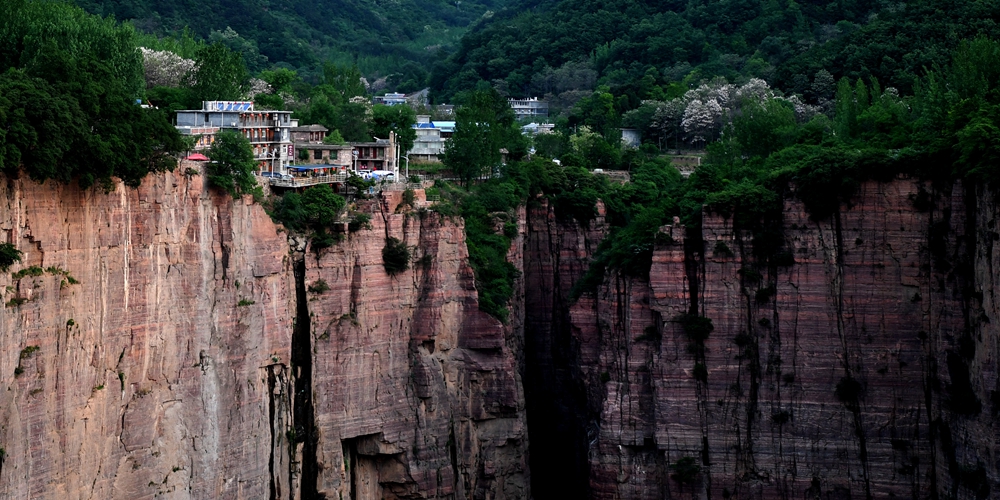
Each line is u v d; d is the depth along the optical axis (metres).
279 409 128.25
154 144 114.31
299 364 131.75
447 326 144.50
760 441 137.62
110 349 108.62
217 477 120.12
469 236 153.12
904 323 133.62
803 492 136.12
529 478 150.25
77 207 105.06
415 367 141.00
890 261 134.12
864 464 134.62
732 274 139.00
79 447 105.19
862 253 135.00
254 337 124.94
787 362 137.25
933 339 132.50
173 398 115.69
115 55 150.50
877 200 134.38
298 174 146.25
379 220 138.62
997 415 124.38
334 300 134.12
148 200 112.56
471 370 145.88
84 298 105.94
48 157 100.00
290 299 130.38
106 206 107.81
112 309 108.75
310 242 132.88
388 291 138.62
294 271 131.62
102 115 109.81
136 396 111.62
